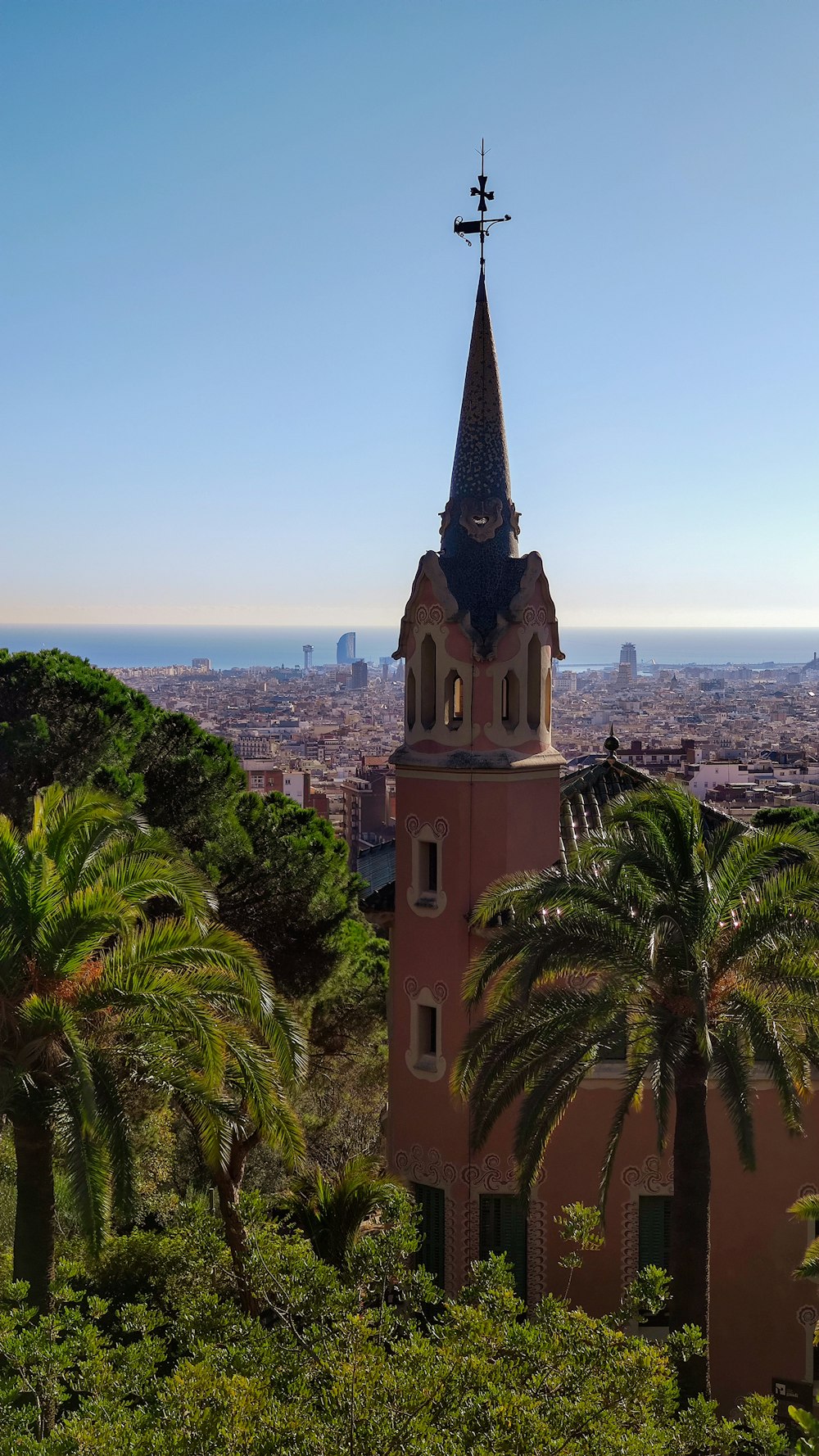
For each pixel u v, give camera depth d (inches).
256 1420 542.9
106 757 1617.9
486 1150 1060.5
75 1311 660.7
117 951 816.3
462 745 1083.9
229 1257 735.7
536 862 1096.2
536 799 1097.4
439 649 1090.7
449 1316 646.5
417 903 1101.7
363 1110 1653.5
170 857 900.6
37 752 1583.4
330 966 1583.4
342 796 6072.8
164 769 1646.2
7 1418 575.5
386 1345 701.9
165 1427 555.8
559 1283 1051.3
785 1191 1044.5
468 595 1100.5
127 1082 864.3
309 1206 1014.4
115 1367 654.5
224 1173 863.1
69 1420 586.2
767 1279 1043.3
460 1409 560.4
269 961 1563.7
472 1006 962.7
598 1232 1045.8
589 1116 1050.7
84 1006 781.9
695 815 861.8
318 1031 1633.9
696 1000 796.6
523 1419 552.1
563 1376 599.8
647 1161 1045.8
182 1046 835.4
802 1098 903.1
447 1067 1080.8
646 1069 836.6
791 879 848.9
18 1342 605.9
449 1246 1071.0
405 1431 534.9
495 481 1123.9
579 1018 865.5
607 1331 619.5
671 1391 613.6
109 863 843.4
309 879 1573.6
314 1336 629.3
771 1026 815.1
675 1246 854.5
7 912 780.6
